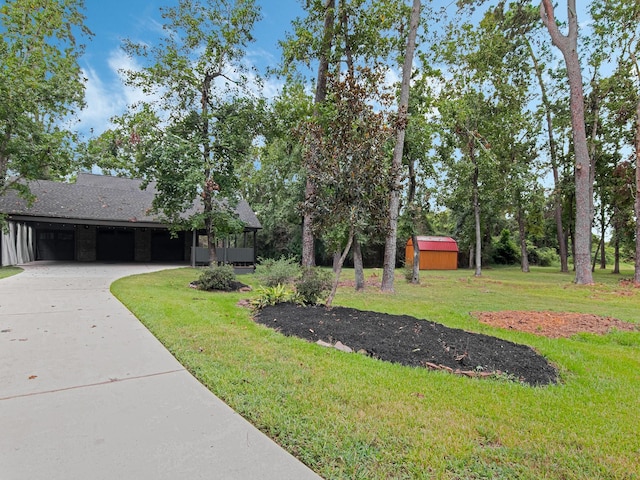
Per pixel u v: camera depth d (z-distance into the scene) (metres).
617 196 19.44
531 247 30.83
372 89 6.22
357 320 5.29
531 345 4.85
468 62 15.72
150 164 11.99
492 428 2.43
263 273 11.17
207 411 2.55
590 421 2.59
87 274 12.01
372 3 11.12
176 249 22.05
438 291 11.25
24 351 3.77
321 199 5.92
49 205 15.98
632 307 8.30
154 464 1.92
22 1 15.38
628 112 17.02
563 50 13.63
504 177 19.14
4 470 1.83
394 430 2.35
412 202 13.20
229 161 13.05
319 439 2.22
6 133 13.84
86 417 2.42
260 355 3.80
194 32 12.34
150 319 5.23
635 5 14.50
